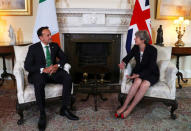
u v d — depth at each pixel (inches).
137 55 90.1
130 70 93.5
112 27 125.5
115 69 135.7
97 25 123.6
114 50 132.3
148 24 116.5
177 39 134.8
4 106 95.1
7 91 116.2
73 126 77.3
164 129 75.6
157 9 126.9
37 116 85.6
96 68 100.0
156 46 99.0
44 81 78.5
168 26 132.3
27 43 125.6
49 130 74.2
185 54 120.0
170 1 127.0
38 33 83.0
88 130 74.5
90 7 122.0
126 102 83.7
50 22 112.5
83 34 128.8
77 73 137.1
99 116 85.9
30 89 79.5
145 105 97.7
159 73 89.1
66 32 125.0
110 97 108.7
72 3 121.4
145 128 76.3
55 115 86.4
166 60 93.9
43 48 86.4
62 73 85.3
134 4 121.6
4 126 76.8
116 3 123.2
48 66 87.3
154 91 82.8
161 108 94.3
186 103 100.6
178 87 126.0
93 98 107.6
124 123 80.0
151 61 86.3
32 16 125.5
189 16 130.5
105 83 135.4
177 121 81.9
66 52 131.2
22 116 78.5
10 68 136.5
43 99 77.5
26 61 82.9
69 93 82.7
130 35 117.4
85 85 122.9
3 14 122.6
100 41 130.1
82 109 92.9
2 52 111.1
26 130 74.4
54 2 112.6
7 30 126.7
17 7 122.5
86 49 136.3
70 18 122.9
